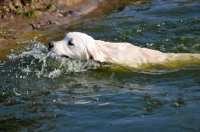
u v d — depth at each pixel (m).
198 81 9.80
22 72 10.61
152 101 8.62
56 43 10.85
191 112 8.10
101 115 8.07
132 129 7.48
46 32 14.07
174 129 7.49
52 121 7.93
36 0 15.57
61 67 10.75
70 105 8.58
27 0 15.25
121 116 7.99
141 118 7.89
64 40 10.90
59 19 15.22
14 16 14.74
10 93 9.33
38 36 13.66
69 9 16.19
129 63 10.70
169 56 11.11
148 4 17.06
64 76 10.31
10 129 7.71
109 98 8.86
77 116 8.08
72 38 10.70
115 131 7.43
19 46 12.75
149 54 11.03
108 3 17.47
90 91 9.34
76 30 14.25
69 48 10.74
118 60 10.70
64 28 14.52
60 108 8.48
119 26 14.38
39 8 15.53
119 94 9.08
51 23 14.86
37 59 11.49
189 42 12.78
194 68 10.54
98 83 9.86
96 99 8.84
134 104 8.50
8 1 14.96
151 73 10.38
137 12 16.03
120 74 10.39
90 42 10.67
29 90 9.49
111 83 9.85
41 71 10.61
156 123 7.68
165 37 13.31
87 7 16.67
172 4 16.80
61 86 9.70
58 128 7.63
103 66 10.65
